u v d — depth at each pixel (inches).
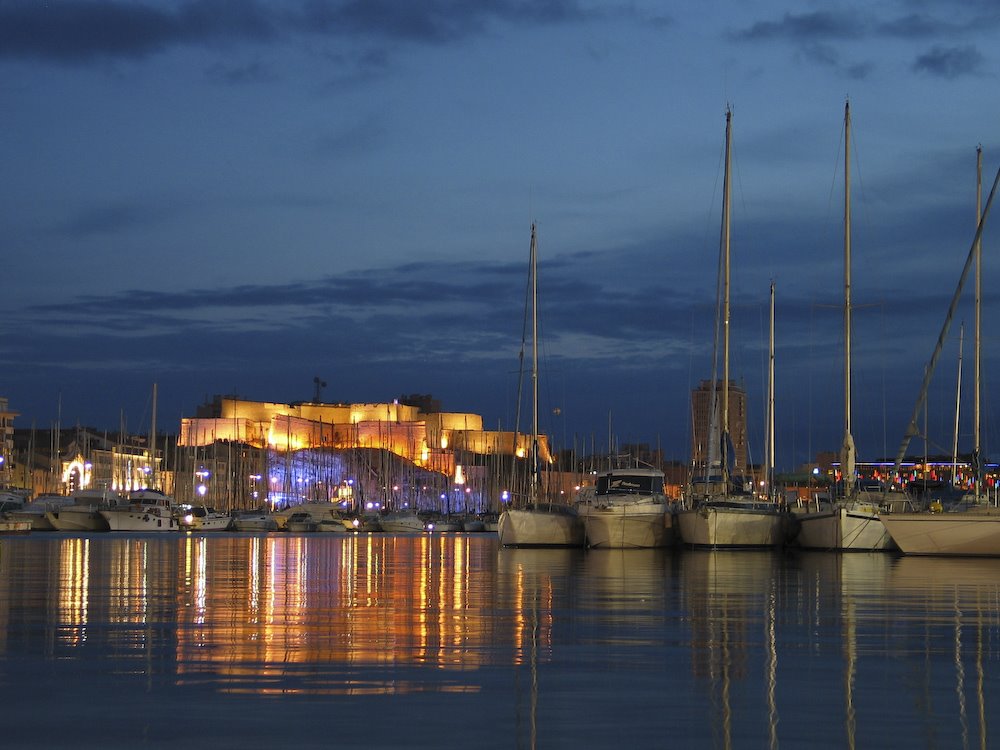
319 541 4485.7
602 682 831.7
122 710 727.7
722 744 650.8
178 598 1473.9
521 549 3257.9
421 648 994.1
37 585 1702.8
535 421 3654.0
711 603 1407.5
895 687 815.1
